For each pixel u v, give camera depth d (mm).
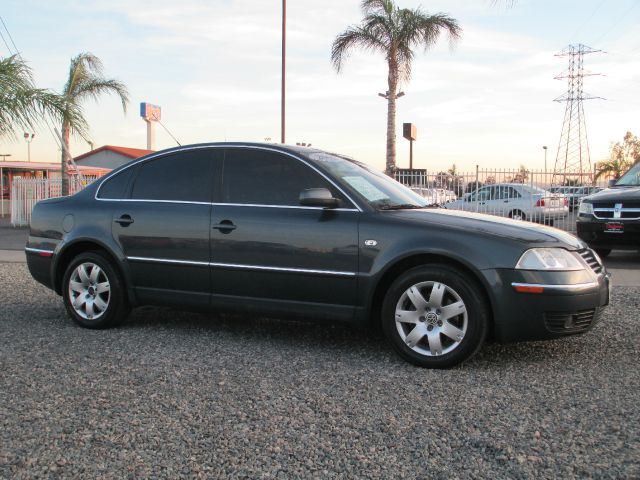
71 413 3543
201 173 5449
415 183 17406
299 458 2973
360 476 2797
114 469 2859
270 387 4020
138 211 5551
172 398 3801
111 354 4812
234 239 5086
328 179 4945
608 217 10039
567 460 2928
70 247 5855
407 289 4520
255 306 5078
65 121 8695
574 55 61562
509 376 4250
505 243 4348
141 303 5582
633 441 3131
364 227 4684
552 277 4281
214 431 3291
